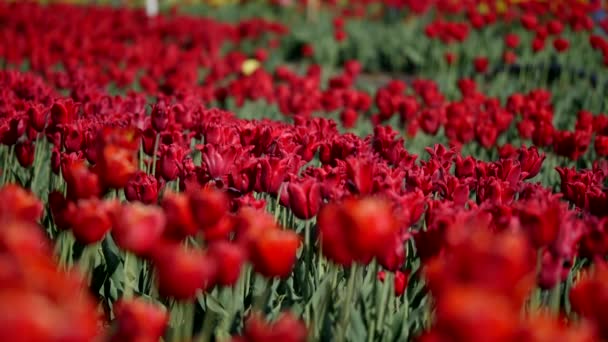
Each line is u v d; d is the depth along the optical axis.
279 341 2.72
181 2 31.55
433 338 2.24
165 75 13.69
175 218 3.61
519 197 6.03
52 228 5.51
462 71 19.02
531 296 4.32
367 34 23.94
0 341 1.89
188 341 3.89
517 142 10.62
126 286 4.45
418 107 11.36
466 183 5.38
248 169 4.89
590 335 2.83
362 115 12.66
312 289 4.65
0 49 14.24
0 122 6.53
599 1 18.31
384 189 4.64
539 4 19.69
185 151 6.16
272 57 21.30
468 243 2.66
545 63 16.84
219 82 14.56
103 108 8.45
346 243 3.19
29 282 2.27
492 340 2.12
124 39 18.08
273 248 3.37
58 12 20.92
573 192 5.53
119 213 3.50
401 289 4.45
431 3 25.03
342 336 3.96
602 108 13.77
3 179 6.74
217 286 4.65
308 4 27.73
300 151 6.41
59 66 15.52
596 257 4.27
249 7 30.67
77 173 4.07
